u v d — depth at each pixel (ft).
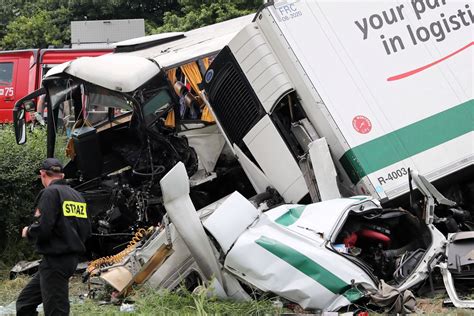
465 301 44.60
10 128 77.71
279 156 56.90
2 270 66.03
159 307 46.70
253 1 157.17
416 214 50.08
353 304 44.11
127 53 81.51
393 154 54.24
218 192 66.69
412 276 47.14
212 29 88.28
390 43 56.59
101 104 66.23
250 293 47.11
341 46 56.13
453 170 54.80
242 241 45.68
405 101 55.42
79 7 189.06
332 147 54.80
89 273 55.72
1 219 67.92
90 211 66.64
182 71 70.85
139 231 60.95
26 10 205.36
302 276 44.42
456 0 58.08
